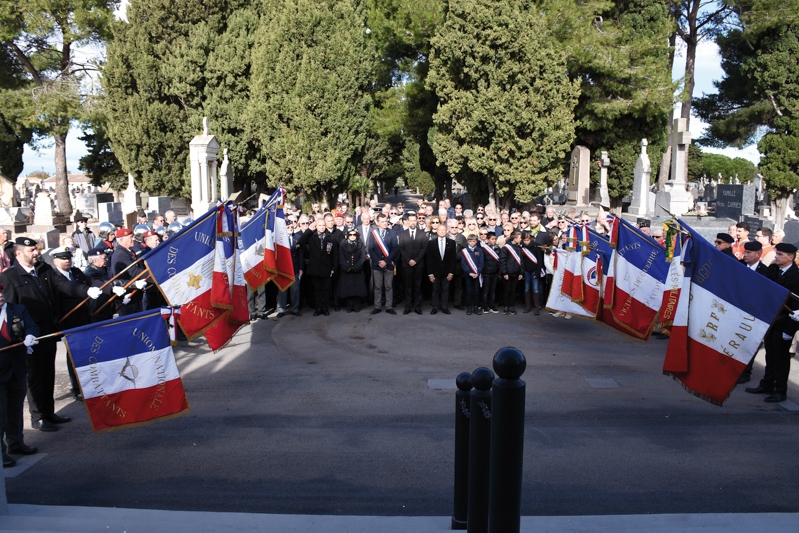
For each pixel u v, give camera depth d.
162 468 6.35
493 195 25.09
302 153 25.31
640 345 10.99
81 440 7.11
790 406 8.06
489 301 13.64
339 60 25.45
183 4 28.94
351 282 13.55
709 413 7.79
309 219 13.63
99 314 8.40
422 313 13.60
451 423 7.43
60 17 33.00
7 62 35.53
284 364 9.86
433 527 4.70
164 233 12.19
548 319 13.05
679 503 5.55
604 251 10.56
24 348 6.56
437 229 13.37
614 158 30.47
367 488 5.87
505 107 22.20
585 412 7.78
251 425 7.44
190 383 8.98
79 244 15.45
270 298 13.80
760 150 31.00
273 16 27.41
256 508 5.51
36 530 4.65
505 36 21.64
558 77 22.77
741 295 6.46
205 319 7.72
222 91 29.34
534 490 5.78
